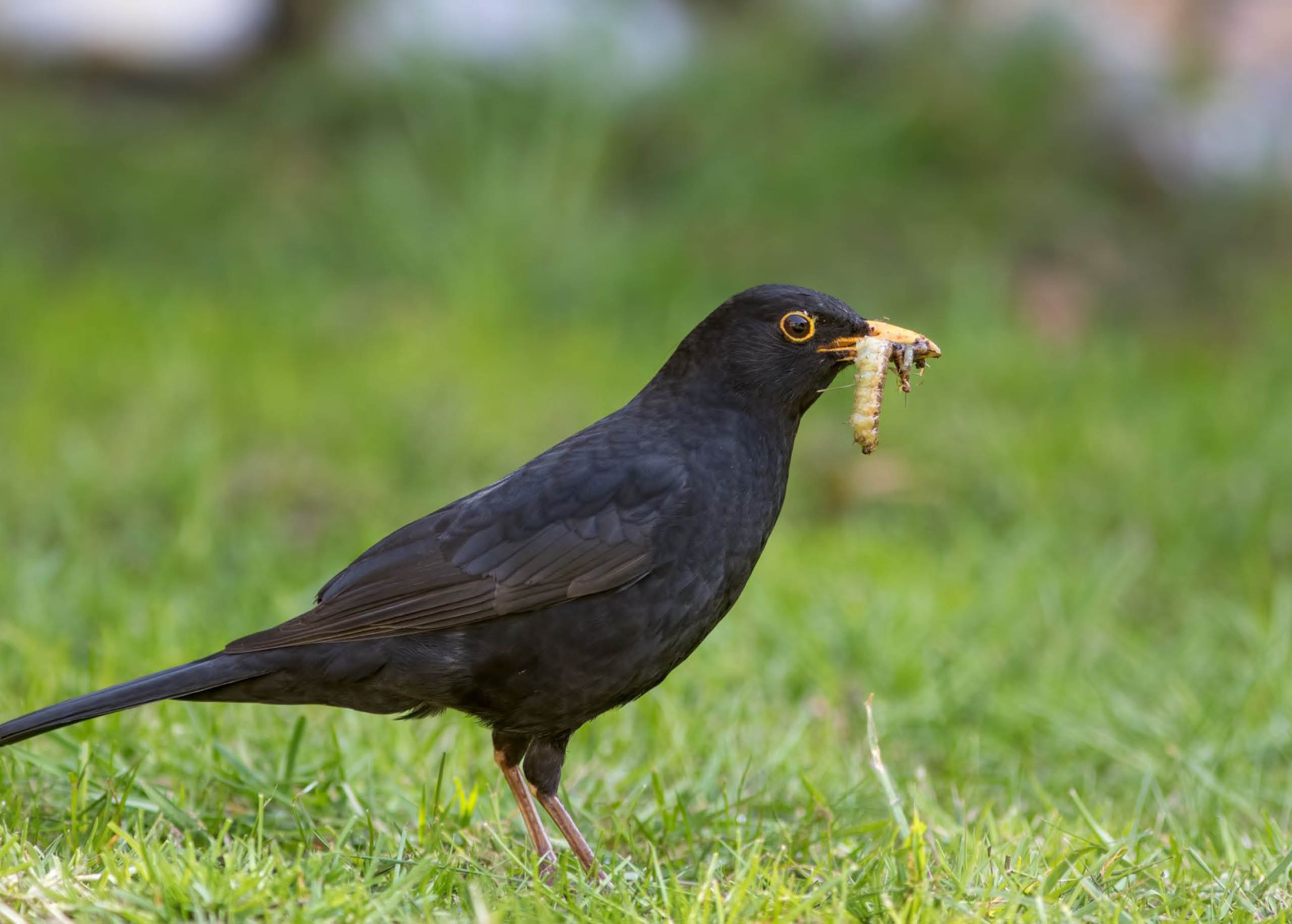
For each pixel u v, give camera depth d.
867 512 13.05
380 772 7.57
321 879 5.77
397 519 12.23
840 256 18.11
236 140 20.11
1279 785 8.21
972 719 9.12
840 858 6.73
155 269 17.70
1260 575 11.90
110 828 6.21
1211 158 19.91
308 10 22.14
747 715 8.74
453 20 19.70
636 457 6.63
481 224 17.61
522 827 7.21
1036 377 15.34
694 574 6.57
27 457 12.55
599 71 19.05
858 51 19.97
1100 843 6.60
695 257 18.02
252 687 6.39
